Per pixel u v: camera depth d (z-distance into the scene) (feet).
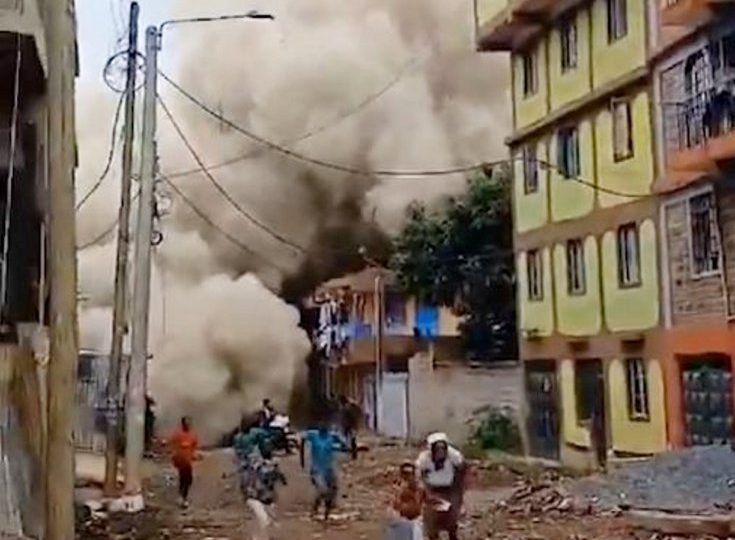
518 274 107.04
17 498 34.63
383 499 75.20
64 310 29.53
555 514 60.34
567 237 96.73
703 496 59.31
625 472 67.05
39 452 38.52
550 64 99.55
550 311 100.32
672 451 72.59
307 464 76.84
